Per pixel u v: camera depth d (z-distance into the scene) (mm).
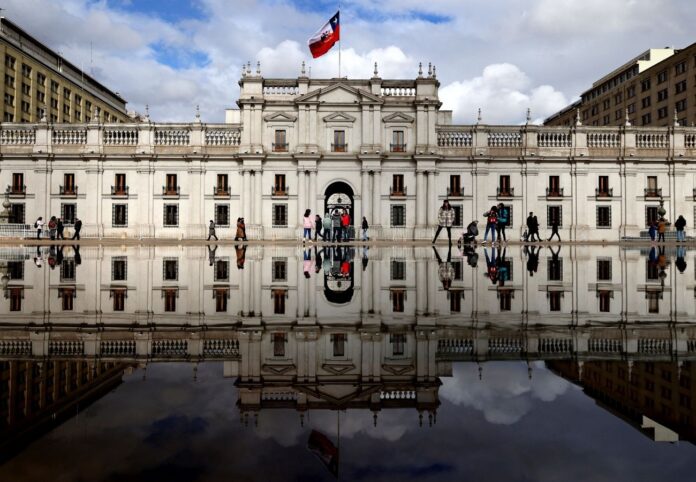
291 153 45500
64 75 80625
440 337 4699
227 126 46094
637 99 86312
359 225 45906
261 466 1855
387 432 2254
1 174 45719
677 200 46438
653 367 3547
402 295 8180
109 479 1707
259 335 4816
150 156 45375
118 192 45750
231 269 13586
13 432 2201
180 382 3141
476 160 46031
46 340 4527
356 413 2545
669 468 1870
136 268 13766
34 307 6762
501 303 7250
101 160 45688
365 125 46062
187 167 45750
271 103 46094
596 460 1930
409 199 46094
